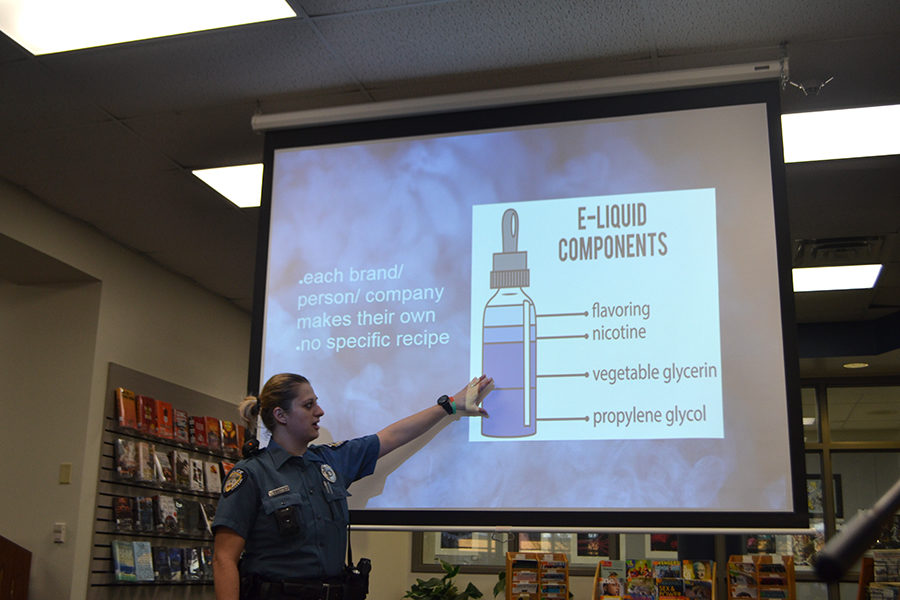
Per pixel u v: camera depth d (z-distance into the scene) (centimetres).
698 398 311
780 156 328
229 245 548
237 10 322
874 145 409
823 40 330
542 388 324
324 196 366
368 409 338
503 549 820
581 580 790
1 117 397
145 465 523
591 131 347
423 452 326
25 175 455
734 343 314
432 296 344
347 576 255
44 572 479
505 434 321
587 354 323
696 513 299
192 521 563
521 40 339
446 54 349
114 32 336
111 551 501
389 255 353
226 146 425
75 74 365
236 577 238
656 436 310
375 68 361
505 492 316
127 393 523
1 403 514
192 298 618
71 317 520
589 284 331
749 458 301
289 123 371
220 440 611
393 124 368
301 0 315
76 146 425
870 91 364
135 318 552
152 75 365
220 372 649
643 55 347
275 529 247
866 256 554
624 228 334
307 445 276
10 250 475
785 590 482
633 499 305
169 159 438
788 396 304
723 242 324
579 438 315
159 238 537
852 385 778
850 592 730
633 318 324
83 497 489
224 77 368
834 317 692
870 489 764
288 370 349
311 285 357
